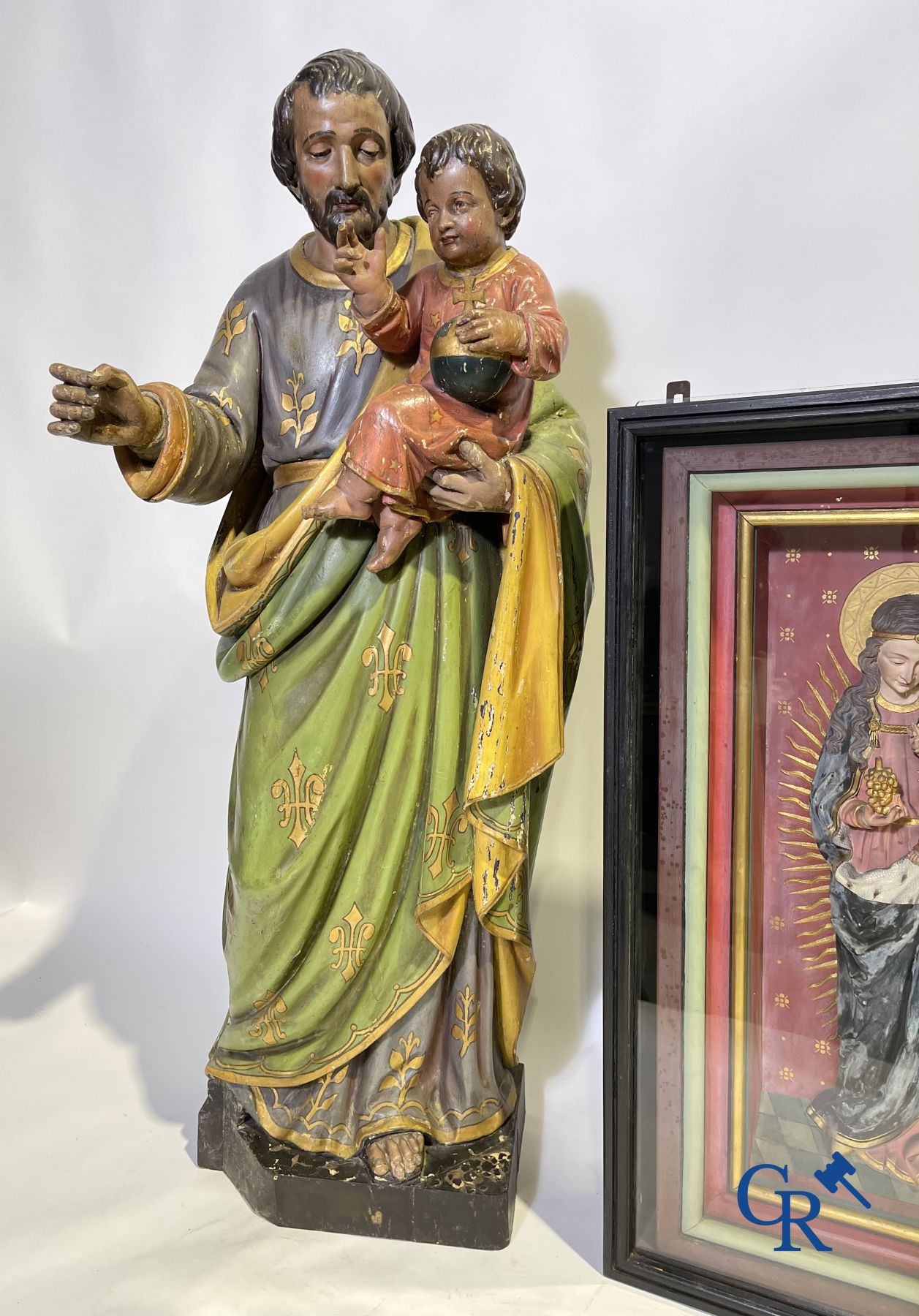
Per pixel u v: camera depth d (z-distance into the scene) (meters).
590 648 1.99
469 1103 1.42
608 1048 1.21
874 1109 1.13
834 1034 1.14
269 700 1.39
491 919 1.35
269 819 1.38
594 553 1.95
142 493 1.30
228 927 1.48
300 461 1.40
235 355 1.41
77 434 1.21
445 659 1.34
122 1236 1.35
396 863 1.36
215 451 1.34
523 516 1.21
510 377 1.19
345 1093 1.41
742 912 1.17
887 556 1.08
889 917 1.11
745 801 1.16
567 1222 1.39
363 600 1.35
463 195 1.15
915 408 1.01
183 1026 1.92
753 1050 1.17
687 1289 1.20
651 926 1.19
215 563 1.45
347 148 1.27
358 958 1.37
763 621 1.13
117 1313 1.21
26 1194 1.44
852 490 1.07
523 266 1.19
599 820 2.01
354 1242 1.35
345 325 1.37
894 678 1.09
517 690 1.22
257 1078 1.43
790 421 1.06
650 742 1.17
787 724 1.13
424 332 1.24
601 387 1.91
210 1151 1.51
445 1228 1.33
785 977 1.16
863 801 1.11
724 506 1.13
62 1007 1.98
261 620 1.38
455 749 1.34
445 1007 1.44
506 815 1.28
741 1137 1.18
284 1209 1.37
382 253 1.22
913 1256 1.10
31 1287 1.25
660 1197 1.22
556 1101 1.70
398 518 1.25
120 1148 1.55
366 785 1.37
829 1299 1.14
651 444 1.14
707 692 1.15
